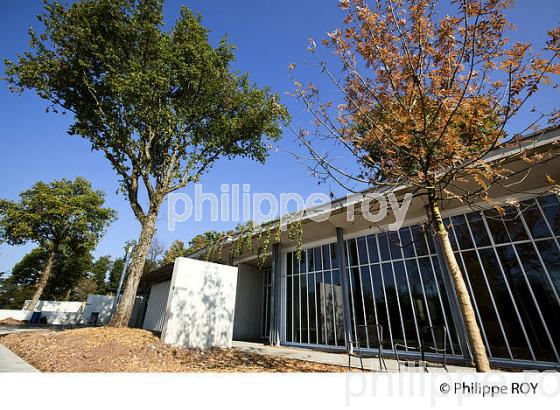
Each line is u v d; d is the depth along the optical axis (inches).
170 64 417.1
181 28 437.1
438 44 162.7
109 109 432.1
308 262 503.8
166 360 249.1
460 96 157.8
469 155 167.8
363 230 445.4
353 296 420.5
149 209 421.4
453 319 318.3
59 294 1370.6
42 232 1072.2
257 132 493.7
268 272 650.8
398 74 173.0
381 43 169.9
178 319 321.1
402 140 178.5
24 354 267.1
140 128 439.5
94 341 267.6
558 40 134.3
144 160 461.4
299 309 486.6
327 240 486.3
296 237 434.3
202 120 485.4
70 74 414.9
